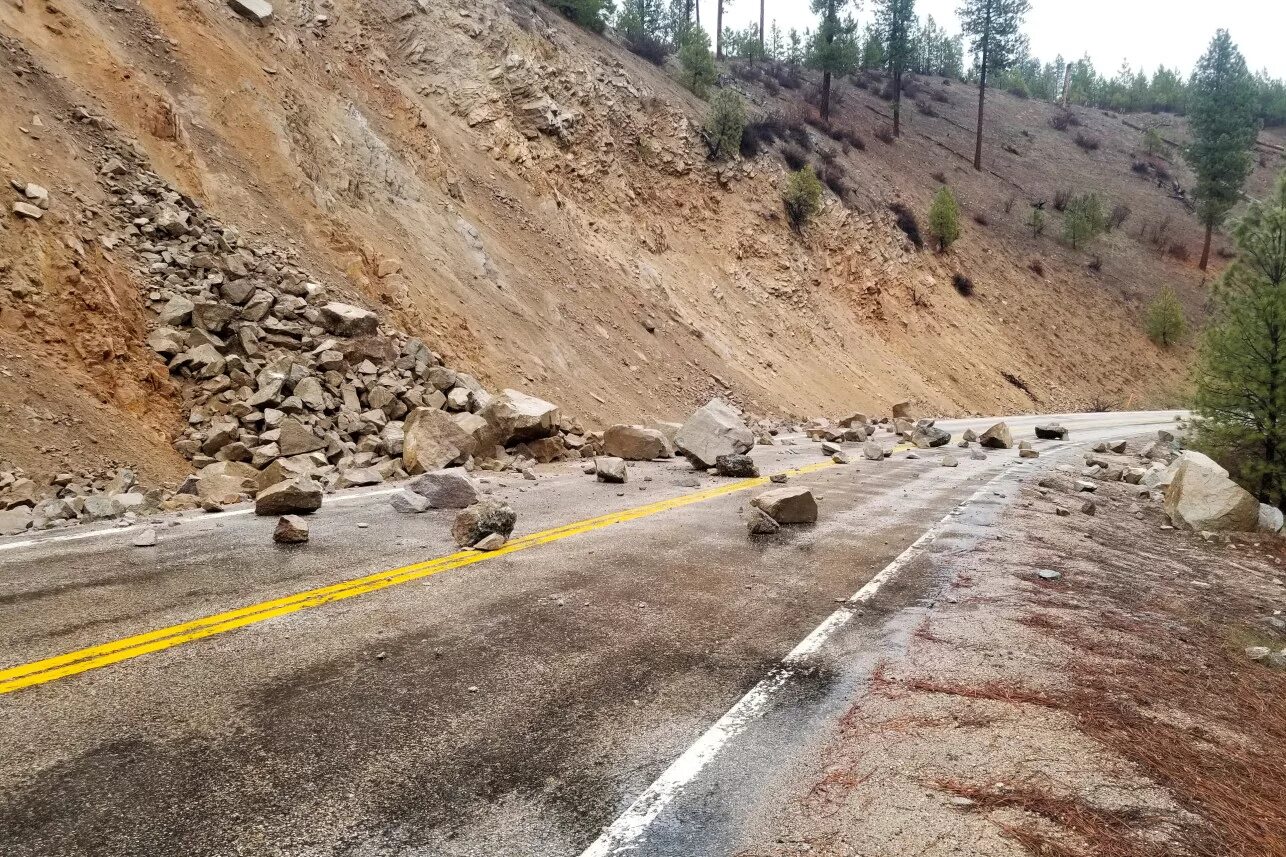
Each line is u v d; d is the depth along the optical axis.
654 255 27.34
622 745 3.46
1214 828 2.99
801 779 3.22
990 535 8.69
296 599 5.27
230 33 16.75
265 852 2.60
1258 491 13.05
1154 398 43.53
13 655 4.12
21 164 10.36
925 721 3.81
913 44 65.69
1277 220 12.81
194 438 9.82
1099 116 83.69
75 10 13.56
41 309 9.25
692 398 21.94
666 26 53.59
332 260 14.76
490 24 25.77
